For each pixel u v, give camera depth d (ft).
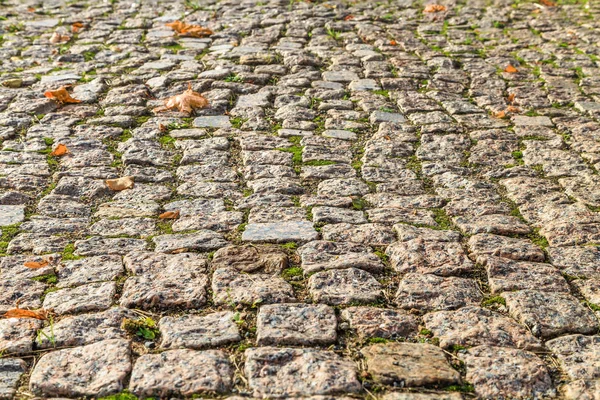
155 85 21.04
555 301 10.96
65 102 19.65
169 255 12.23
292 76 22.13
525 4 32.71
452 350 9.87
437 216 13.83
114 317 10.50
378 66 23.25
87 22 29.32
